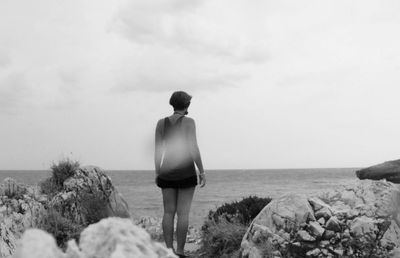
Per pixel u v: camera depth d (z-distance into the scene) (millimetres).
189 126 6832
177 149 6766
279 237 7836
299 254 7645
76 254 1561
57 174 11508
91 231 1666
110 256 1467
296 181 111125
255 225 8094
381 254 7586
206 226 10078
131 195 58844
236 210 10109
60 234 8852
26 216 9219
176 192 6863
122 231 1606
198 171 6926
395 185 8852
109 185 11859
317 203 8289
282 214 8062
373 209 8180
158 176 6887
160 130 6945
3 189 10062
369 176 13016
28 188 10688
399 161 12898
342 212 8195
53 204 10289
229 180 128875
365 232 7809
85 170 11562
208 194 61281
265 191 65938
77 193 10852
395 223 8055
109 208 11242
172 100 7000
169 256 1681
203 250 9305
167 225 6789
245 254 7828
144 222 15562
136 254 1483
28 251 1392
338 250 7613
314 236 7746
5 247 6711
